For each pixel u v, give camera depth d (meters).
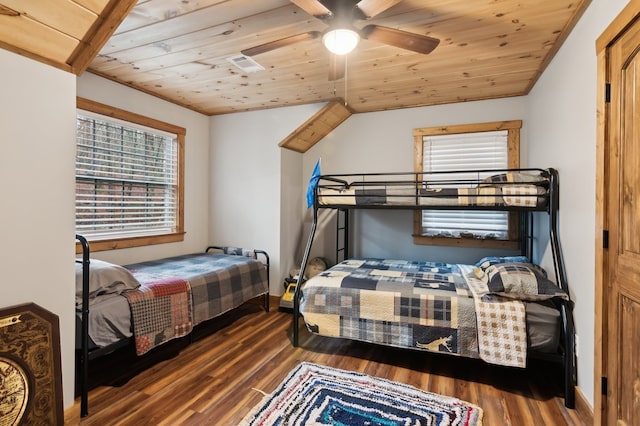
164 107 3.71
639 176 1.46
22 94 1.58
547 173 2.50
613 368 1.65
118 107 3.19
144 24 2.11
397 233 4.02
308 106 3.89
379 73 2.94
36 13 1.49
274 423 1.83
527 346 2.20
